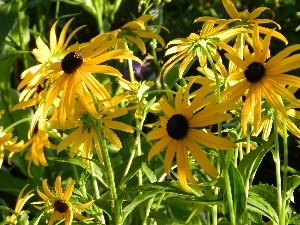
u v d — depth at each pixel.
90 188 1.34
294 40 1.61
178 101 0.76
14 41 1.48
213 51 0.83
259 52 0.75
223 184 0.79
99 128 0.80
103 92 0.77
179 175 0.74
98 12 1.48
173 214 1.17
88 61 0.78
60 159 0.87
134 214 1.30
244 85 0.74
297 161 1.52
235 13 0.85
